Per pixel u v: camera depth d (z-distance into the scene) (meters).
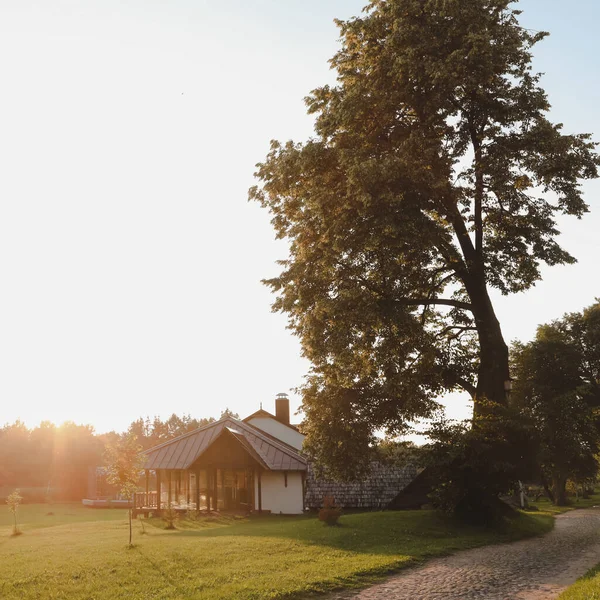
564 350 52.91
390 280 24.77
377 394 24.59
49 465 103.12
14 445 102.38
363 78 24.94
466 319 28.45
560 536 23.23
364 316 22.77
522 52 24.12
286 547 18.67
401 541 19.88
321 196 23.39
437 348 25.98
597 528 27.27
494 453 22.33
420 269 26.00
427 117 24.17
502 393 25.02
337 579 14.12
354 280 23.66
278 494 38.06
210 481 39.88
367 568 15.21
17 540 25.08
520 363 54.19
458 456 22.12
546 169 23.75
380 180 21.39
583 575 14.48
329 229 23.19
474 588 13.28
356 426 24.08
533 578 14.34
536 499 70.25
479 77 22.77
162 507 38.84
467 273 25.84
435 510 25.66
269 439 40.47
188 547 18.89
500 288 26.42
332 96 25.14
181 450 42.25
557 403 49.28
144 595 12.83
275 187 25.98
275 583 13.58
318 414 24.58
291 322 25.67
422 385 24.53
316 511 38.44
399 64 22.98
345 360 24.02
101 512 59.22
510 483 22.62
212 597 12.39
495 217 26.20
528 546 19.92
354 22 24.67
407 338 24.30
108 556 17.45
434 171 22.89
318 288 24.28
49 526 36.38
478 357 26.91
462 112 24.89
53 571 15.39
